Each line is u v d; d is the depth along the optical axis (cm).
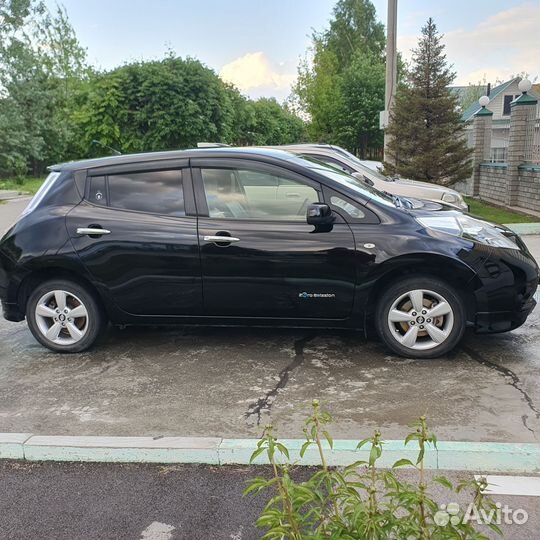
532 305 486
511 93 3928
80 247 501
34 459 352
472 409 392
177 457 343
